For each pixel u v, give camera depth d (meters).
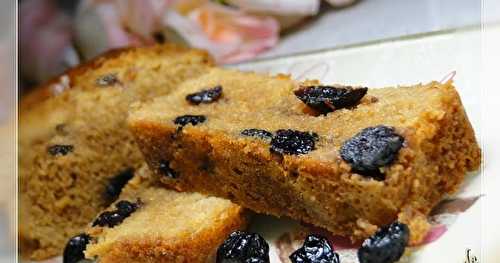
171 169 0.29
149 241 0.26
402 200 0.24
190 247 0.26
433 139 0.25
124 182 0.33
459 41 0.31
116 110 0.33
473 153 0.26
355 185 0.24
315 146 0.26
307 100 0.28
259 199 0.27
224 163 0.27
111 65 0.35
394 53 0.32
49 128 0.33
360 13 0.37
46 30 0.38
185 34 0.38
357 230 0.25
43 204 0.32
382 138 0.24
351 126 0.26
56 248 0.32
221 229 0.27
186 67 0.35
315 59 0.33
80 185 0.33
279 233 0.27
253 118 0.28
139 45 0.38
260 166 0.26
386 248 0.23
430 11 0.34
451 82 0.27
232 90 0.31
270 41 0.38
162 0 0.38
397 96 0.27
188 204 0.28
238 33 0.38
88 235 0.28
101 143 0.33
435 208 0.25
